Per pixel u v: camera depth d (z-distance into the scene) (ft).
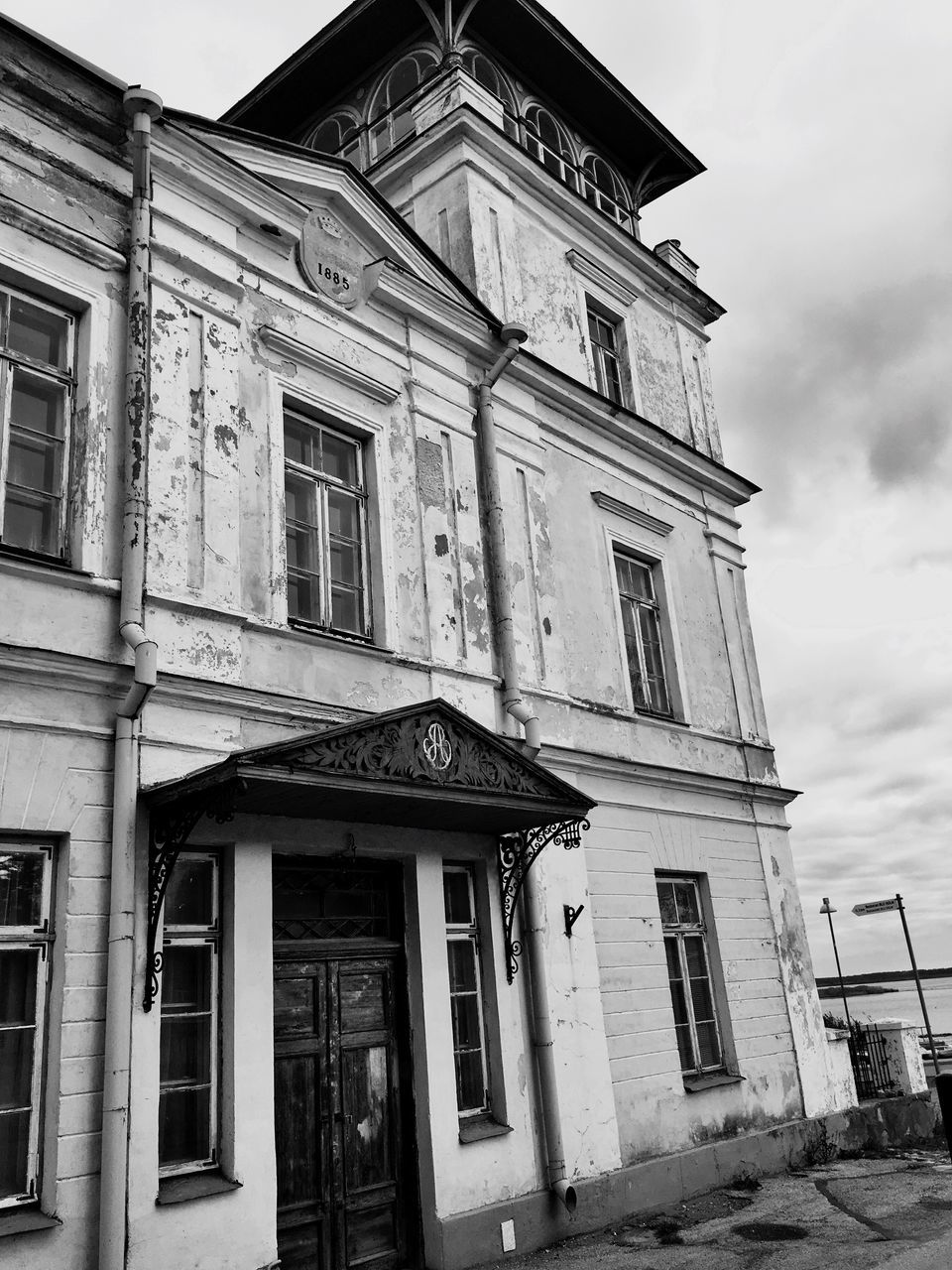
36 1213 18.16
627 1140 30.35
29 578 21.07
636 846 34.83
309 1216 22.86
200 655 23.52
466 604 31.17
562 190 42.34
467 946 28.27
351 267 30.78
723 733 41.39
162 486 23.94
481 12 42.14
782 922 41.09
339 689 26.43
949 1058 75.15
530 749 30.58
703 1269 24.04
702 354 50.42
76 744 20.88
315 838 24.62
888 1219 28.09
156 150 26.08
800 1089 38.52
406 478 30.63
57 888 20.15
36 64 24.13
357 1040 25.02
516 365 35.70
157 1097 19.94
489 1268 24.72
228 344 26.63
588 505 38.14
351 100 45.91
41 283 23.07
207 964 22.22
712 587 44.21
